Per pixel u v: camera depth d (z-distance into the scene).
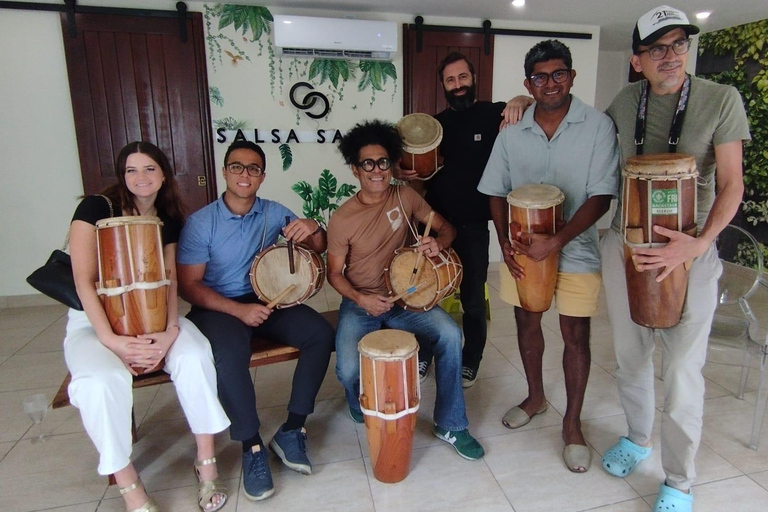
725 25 4.40
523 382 2.53
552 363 2.72
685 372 1.52
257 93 3.95
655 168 1.38
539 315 2.02
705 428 2.09
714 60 4.65
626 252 1.51
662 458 1.63
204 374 1.65
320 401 2.38
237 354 1.74
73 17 3.53
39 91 3.64
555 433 2.08
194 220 1.90
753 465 1.85
